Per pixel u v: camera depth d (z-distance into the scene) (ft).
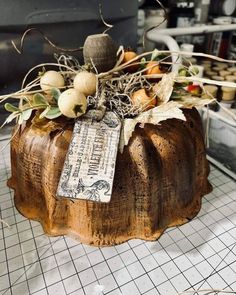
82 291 0.81
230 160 1.37
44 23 1.44
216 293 0.80
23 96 0.97
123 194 0.90
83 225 0.95
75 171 0.83
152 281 0.84
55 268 0.88
